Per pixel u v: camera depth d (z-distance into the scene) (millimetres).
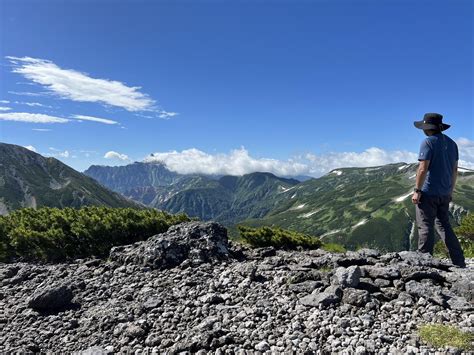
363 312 3014
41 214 6727
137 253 4762
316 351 2584
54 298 3725
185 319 3246
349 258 4094
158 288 3922
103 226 5723
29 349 3041
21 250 5691
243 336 2857
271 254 5105
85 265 5012
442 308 2943
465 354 2340
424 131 4246
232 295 3627
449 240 4160
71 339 3154
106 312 3469
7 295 4191
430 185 4113
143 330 3117
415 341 2535
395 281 3412
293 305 3273
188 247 4734
